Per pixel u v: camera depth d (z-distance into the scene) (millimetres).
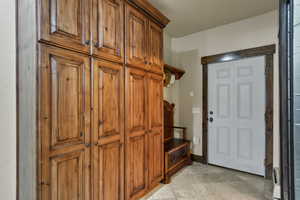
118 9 1675
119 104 1682
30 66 1149
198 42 3297
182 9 2502
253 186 2363
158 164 2266
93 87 1438
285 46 1198
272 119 2537
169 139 3242
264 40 2605
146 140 2035
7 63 1245
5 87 1238
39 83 1120
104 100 1534
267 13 2578
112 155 1611
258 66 2666
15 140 1271
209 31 3156
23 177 1210
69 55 1275
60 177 1223
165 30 3213
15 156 1271
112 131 1608
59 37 1218
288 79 1171
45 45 1149
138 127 1914
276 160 2502
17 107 1269
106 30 1551
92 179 1427
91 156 1423
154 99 2188
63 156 1241
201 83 3256
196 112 3318
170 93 3471
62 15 1238
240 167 2834
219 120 3049
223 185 2398
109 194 1573
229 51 2936
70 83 1283
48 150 1157
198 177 2643
